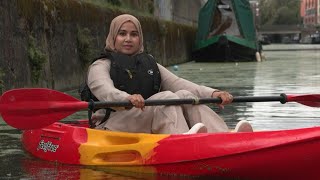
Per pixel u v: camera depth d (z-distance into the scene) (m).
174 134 4.06
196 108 4.30
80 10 12.82
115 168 4.20
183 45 27.61
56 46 11.34
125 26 4.61
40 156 4.84
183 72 18.70
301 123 7.17
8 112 4.22
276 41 104.44
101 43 14.43
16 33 9.36
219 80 14.78
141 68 4.56
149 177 4.00
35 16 10.25
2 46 8.70
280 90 11.59
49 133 4.82
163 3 26.00
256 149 3.53
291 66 22.03
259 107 8.75
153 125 4.36
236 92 11.33
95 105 4.22
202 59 27.33
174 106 4.27
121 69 4.49
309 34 97.06
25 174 4.25
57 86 11.34
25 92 4.26
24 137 5.31
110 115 4.57
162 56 22.12
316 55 35.78
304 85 12.79
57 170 4.33
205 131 4.08
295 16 113.12
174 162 3.88
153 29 20.47
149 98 4.38
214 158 3.71
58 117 4.30
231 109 8.55
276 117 7.68
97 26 14.12
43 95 4.28
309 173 3.48
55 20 11.27
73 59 12.41
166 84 4.77
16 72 9.28
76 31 12.63
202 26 26.58
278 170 3.54
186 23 33.53
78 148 4.45
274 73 17.55
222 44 25.67
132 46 4.62
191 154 3.81
